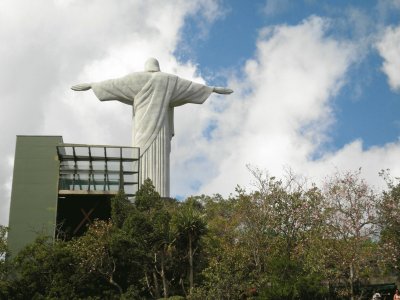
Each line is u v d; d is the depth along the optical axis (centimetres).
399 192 5275
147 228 5188
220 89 8100
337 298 4691
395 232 5012
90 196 6606
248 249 5156
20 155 6850
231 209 6097
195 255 5316
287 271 4666
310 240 4862
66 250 5222
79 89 7875
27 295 5191
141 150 7625
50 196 6712
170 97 7869
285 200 5294
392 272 5262
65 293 5016
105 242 5219
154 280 5275
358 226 4831
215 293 4612
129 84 7819
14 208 6644
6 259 5622
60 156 6606
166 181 7588
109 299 5119
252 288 4781
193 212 5309
